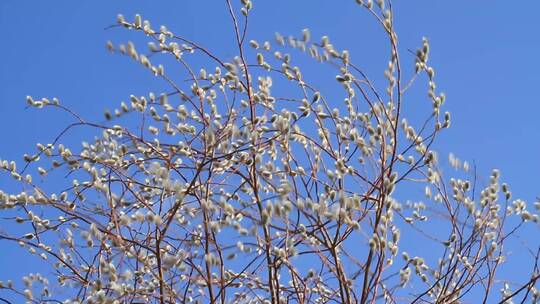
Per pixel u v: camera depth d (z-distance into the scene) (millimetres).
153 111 4922
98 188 4598
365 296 4488
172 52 4871
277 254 4320
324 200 4223
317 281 4801
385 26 4598
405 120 4797
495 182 4875
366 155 4734
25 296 4871
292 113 4859
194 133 5004
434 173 4773
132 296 4551
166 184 4355
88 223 4707
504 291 5012
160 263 4449
